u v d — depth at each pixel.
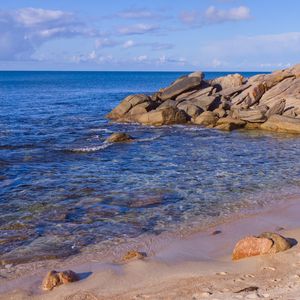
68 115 47.84
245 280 8.48
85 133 34.84
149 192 17.22
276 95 43.88
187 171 21.16
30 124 39.75
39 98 73.56
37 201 15.95
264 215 14.27
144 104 43.56
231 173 20.75
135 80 188.38
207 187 18.06
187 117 41.66
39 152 26.34
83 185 18.28
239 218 14.02
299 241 10.77
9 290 9.02
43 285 8.98
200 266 9.67
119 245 11.82
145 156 25.31
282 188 17.92
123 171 21.12
